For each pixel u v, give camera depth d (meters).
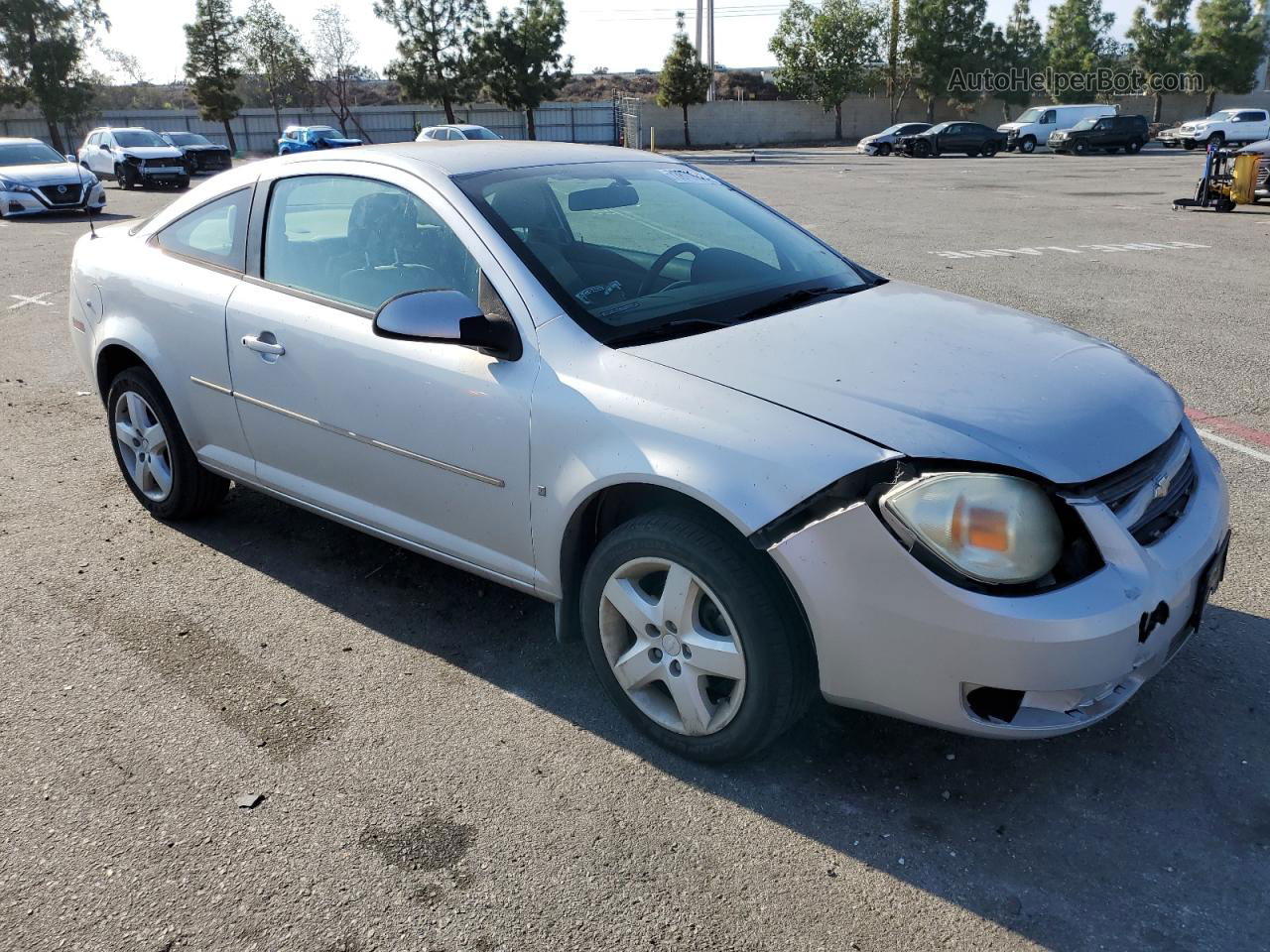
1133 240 13.35
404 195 3.29
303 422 3.53
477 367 2.99
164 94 73.06
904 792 2.67
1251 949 2.17
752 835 2.53
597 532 2.96
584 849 2.48
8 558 4.12
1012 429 2.42
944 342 2.89
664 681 2.79
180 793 2.70
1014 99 58.44
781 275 3.44
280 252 3.64
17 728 2.99
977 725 2.35
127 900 2.34
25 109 51.97
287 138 41.03
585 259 3.14
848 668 2.43
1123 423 2.57
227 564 4.06
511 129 57.34
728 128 57.09
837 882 2.37
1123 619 2.28
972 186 23.44
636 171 3.79
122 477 5.04
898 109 59.38
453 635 3.51
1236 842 2.48
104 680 3.24
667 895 2.34
